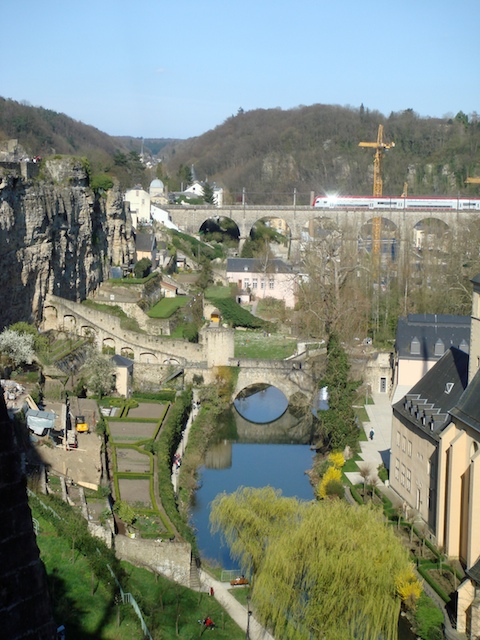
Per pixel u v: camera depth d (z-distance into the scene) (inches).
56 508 2618.1
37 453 2992.1
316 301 6161.4
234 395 4975.4
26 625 839.1
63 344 4817.9
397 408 3454.7
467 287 6412.4
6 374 3846.0
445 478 2886.3
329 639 2278.5
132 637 2130.9
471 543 2625.5
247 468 4035.4
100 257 6515.8
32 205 4950.8
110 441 3644.2
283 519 2741.1
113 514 2812.5
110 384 4458.7
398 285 6560.0
